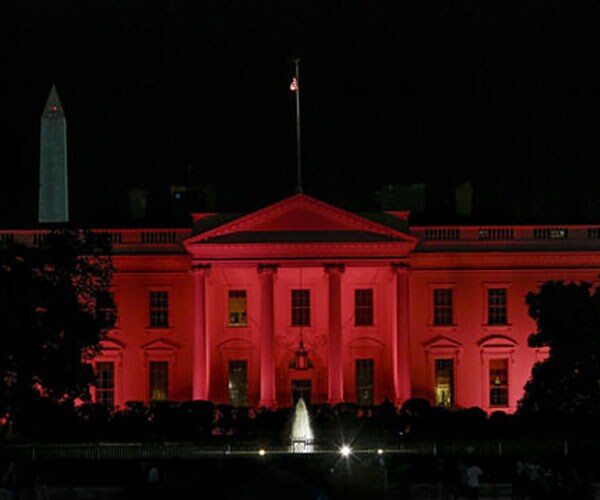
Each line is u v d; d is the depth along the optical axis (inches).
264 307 4736.7
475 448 3459.6
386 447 3479.3
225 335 4928.6
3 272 3639.3
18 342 3570.4
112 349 4926.2
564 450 3474.4
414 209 5452.8
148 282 4955.7
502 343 4950.8
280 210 4741.6
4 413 3629.4
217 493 2283.5
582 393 3969.0
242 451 3469.5
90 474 3334.2
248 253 4749.0
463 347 4965.6
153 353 4931.1
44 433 3690.9
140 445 3472.0
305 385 4931.1
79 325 3703.3
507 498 3029.0
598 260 4990.2
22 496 2965.1
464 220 5162.4
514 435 3720.5
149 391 4940.9
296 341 4938.5
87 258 4106.8
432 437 3703.3
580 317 3993.6
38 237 4913.9
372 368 4940.9
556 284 4089.6
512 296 4980.3
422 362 4958.2
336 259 4746.6
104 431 3927.2
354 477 2810.0
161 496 2765.7
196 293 4741.6
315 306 4950.8
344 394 4916.3
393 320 4817.9
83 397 3708.2
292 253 4741.6
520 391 4958.2
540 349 4955.7
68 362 3634.4
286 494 1649.9
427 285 4975.4
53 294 3671.3
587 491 2679.6
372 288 4948.3
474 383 4958.2
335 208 4731.8
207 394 4736.7
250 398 4909.0
